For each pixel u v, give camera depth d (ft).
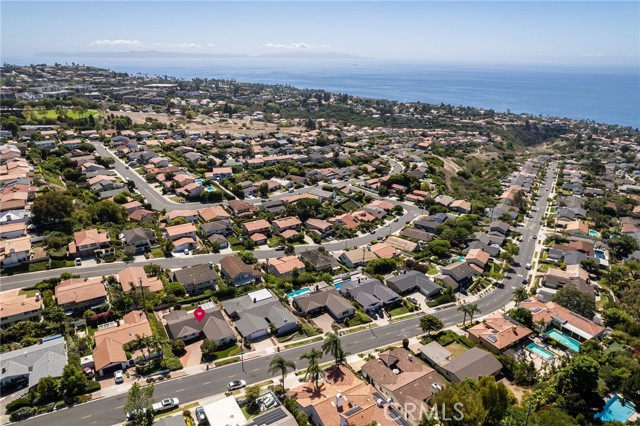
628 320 412.16
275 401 291.17
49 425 270.26
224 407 279.08
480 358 341.21
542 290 478.59
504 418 274.98
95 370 311.88
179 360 335.88
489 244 597.93
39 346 327.47
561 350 375.45
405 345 370.53
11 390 297.74
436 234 625.00
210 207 651.25
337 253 552.82
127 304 389.80
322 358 351.87
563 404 299.79
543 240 638.12
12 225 507.30
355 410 281.33
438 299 450.71
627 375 322.75
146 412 271.90
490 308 448.24
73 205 582.76
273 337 375.25
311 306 414.41
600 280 517.55
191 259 503.61
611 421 276.82
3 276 431.43
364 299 431.84
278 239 572.92
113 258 480.23
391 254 545.85
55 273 444.14
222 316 387.75
